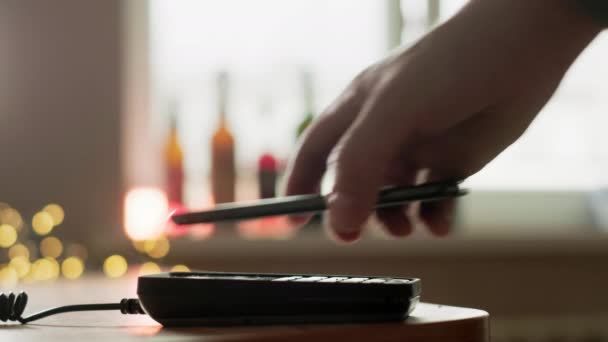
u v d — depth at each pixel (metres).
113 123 2.42
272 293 0.80
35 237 2.09
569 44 0.91
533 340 2.63
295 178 1.02
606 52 3.13
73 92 2.41
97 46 2.43
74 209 2.39
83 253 2.33
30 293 1.22
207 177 2.62
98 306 0.89
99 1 2.44
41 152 2.39
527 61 0.91
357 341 0.76
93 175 2.41
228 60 2.85
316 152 1.01
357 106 0.98
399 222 1.03
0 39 2.38
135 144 2.59
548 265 2.71
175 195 2.50
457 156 0.97
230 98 2.79
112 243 2.39
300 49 2.90
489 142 0.96
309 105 2.65
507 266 2.68
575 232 2.76
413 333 0.77
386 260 2.58
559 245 2.67
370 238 2.55
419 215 1.04
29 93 2.39
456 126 0.95
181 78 2.81
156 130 2.75
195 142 2.75
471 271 2.65
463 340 0.79
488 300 2.66
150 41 2.70
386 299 0.79
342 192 0.86
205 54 2.83
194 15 2.84
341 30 2.94
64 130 2.40
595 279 2.74
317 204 0.90
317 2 2.93
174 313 0.81
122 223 2.41
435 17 2.93
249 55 2.86
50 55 2.41
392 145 0.87
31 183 2.38
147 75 2.67
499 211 2.99
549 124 3.09
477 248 2.61
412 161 0.97
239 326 0.80
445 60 0.90
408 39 2.94
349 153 0.86
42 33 2.40
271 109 2.77
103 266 2.37
